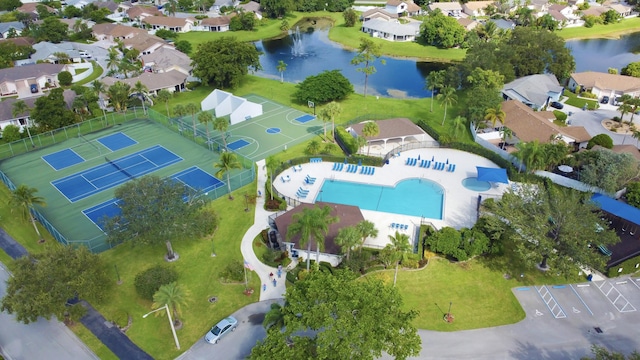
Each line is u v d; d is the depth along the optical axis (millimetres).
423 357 52312
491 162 95000
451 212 78562
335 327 40062
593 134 107875
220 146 102188
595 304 59812
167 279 59062
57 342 55031
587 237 60844
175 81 135375
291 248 68062
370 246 70188
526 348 53500
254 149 101250
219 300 60750
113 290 62344
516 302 60094
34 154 99875
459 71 131500
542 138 96062
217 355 52906
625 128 111000
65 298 53500
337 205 74938
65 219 77625
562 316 58031
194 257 68625
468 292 61656
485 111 103438
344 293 43500
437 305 59500
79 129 110188
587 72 136250
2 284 63875
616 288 62438
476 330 55969
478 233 67312
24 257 56031
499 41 156500
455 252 66312
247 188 86312
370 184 87500
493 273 65062
